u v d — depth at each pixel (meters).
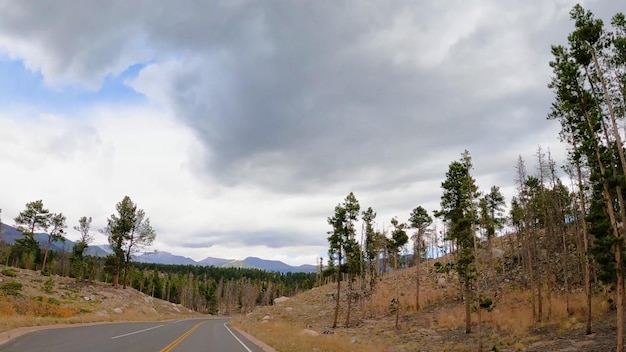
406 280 63.75
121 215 67.25
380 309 53.09
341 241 47.06
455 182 34.31
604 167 21.61
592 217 20.64
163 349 16.06
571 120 23.52
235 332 31.95
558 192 41.66
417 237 51.88
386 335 37.19
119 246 67.31
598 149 21.14
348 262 46.88
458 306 44.44
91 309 49.03
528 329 29.52
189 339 22.19
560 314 31.27
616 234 20.00
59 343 16.69
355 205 47.44
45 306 37.06
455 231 33.66
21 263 91.25
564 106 22.69
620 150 20.02
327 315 56.59
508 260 54.94
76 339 18.72
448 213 35.09
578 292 37.19
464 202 33.28
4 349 14.21
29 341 16.92
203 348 17.62
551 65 22.88
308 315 58.59
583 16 21.95
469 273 32.94
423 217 49.09
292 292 159.75
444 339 32.00
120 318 44.53
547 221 42.06
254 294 151.00
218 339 23.44
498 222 43.41
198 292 137.88
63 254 87.44
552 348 22.72
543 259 48.66
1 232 78.50
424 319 43.00
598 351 20.17
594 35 21.39
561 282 42.16
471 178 29.86
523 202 37.56
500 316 35.28
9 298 38.59
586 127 22.02
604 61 21.66
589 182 24.23
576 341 23.06
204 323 48.69
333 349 21.97
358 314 54.12
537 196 38.53
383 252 65.25
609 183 20.44
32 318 28.23
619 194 20.50
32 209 69.00
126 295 64.75
